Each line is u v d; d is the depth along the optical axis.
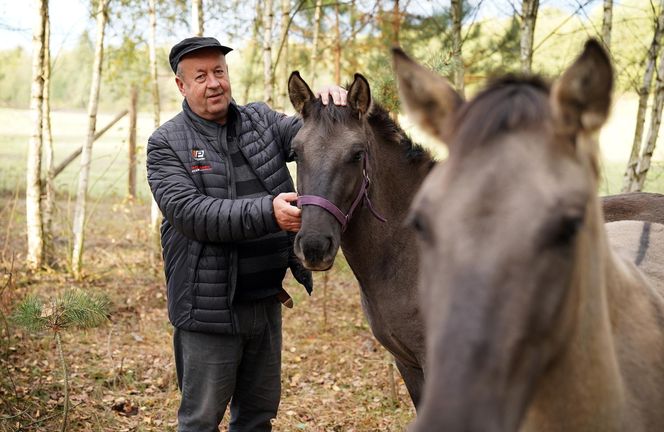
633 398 1.63
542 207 1.18
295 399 4.54
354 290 7.30
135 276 7.55
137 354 5.16
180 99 15.45
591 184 1.37
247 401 3.20
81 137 20.30
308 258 2.71
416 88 1.53
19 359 4.74
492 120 1.28
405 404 4.45
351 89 2.88
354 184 2.84
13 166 14.16
